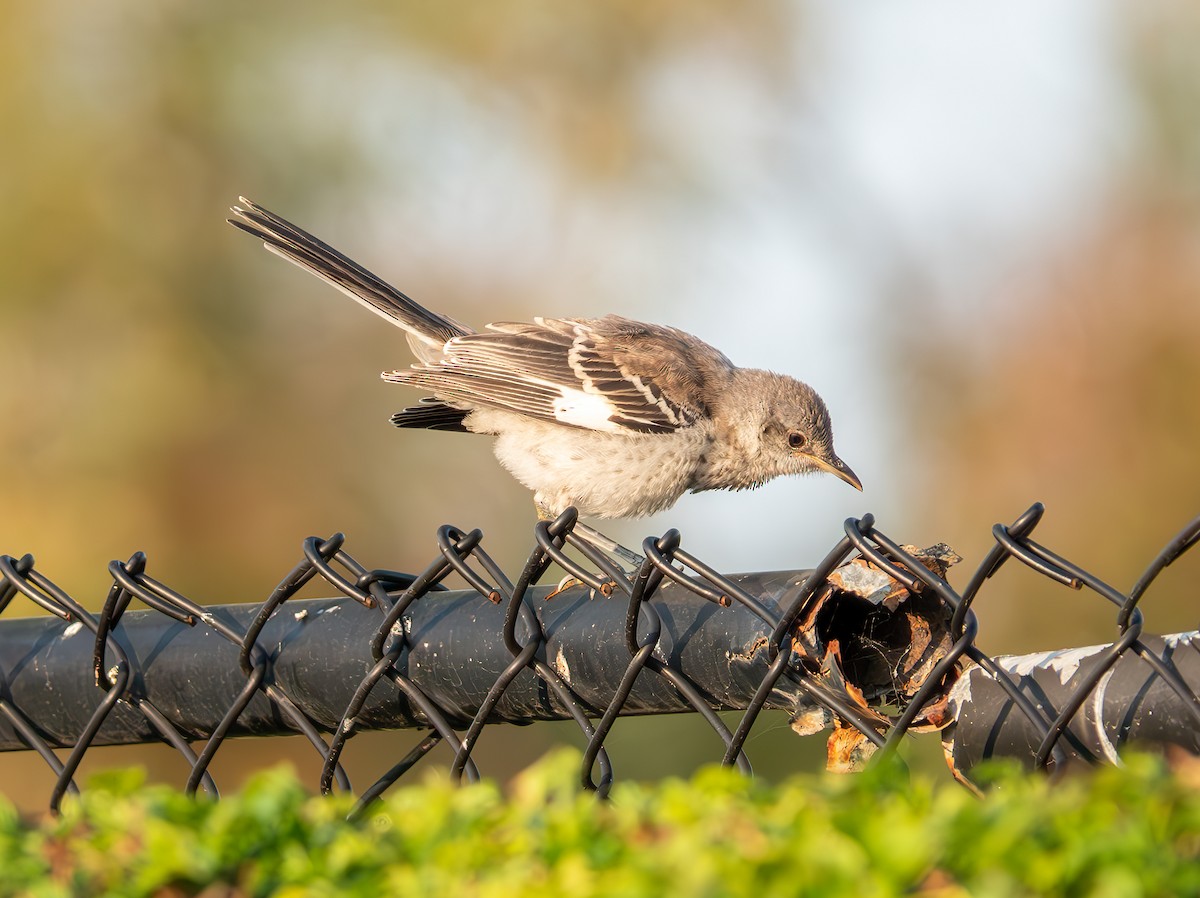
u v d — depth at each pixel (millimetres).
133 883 3311
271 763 20203
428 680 5020
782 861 2684
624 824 3139
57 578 20016
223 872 3367
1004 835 2723
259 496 20938
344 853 3283
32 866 3434
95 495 20438
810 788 3148
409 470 21625
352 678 5109
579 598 4883
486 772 19703
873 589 4422
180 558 20578
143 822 3521
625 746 17375
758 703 4434
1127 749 3922
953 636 4215
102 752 19719
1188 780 2904
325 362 21609
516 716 5027
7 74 20656
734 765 4543
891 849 2670
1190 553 20484
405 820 3455
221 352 21172
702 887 2650
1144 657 3922
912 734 4473
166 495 20703
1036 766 4027
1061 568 4051
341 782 5121
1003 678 4109
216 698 5336
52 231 20609
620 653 4719
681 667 4637
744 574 4672
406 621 5055
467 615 4996
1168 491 20844
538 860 3070
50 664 5562
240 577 20766
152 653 5410
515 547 21484
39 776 19906
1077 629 20484
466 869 3080
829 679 4430
